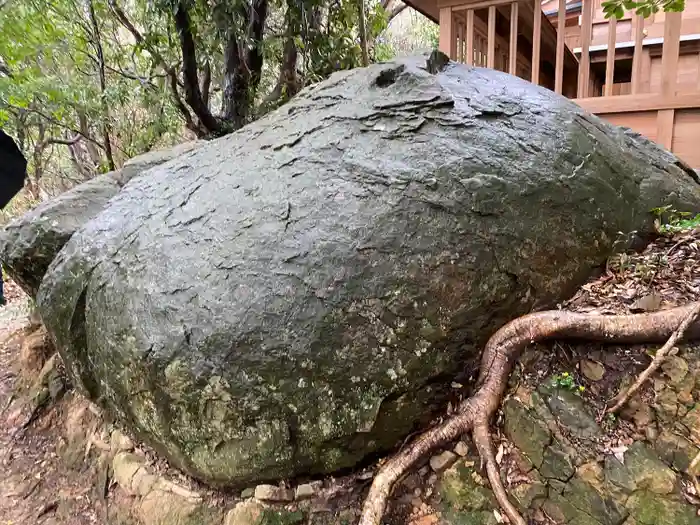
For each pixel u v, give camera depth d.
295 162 2.81
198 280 2.49
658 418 2.23
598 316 2.48
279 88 6.23
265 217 2.58
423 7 5.35
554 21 7.35
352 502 2.42
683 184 3.34
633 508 2.02
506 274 2.56
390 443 2.51
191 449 2.55
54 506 3.25
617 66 7.02
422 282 2.39
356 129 2.86
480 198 2.56
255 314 2.33
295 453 2.41
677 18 4.05
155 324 2.51
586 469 2.14
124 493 2.92
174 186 3.11
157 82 6.54
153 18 6.01
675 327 2.36
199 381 2.36
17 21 5.66
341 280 2.35
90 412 3.63
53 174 11.22
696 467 2.05
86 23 6.45
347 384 2.33
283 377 2.30
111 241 2.98
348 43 5.93
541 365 2.50
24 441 3.92
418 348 2.40
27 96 6.38
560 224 2.73
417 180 2.55
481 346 2.57
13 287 8.03
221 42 5.48
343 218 2.49
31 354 4.51
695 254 2.83
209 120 6.07
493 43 4.77
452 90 3.04
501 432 2.39
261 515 2.41
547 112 3.05
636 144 3.50
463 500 2.23
